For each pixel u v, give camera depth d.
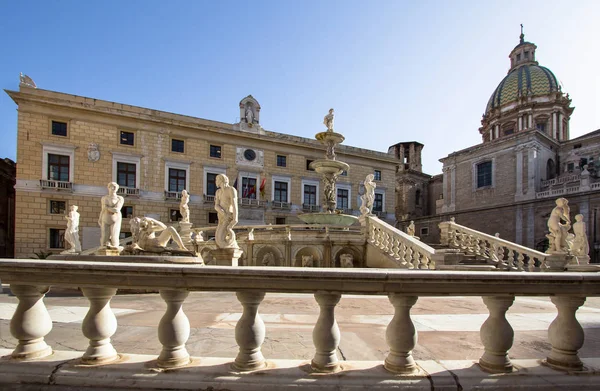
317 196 40.00
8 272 2.77
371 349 3.59
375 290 2.67
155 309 5.56
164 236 8.82
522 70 50.91
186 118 34.59
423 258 11.03
